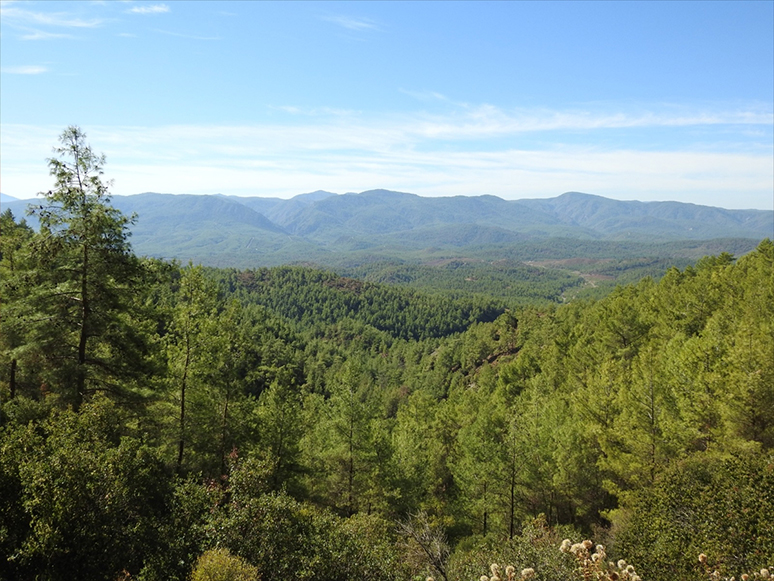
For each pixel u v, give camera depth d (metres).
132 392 16.44
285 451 20.05
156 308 17.88
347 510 22.86
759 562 9.39
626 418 21.62
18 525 9.06
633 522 13.81
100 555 9.39
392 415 72.19
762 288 31.45
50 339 15.10
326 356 107.19
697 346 22.11
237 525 11.12
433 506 26.23
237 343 19.14
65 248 14.28
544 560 10.78
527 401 31.34
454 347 103.56
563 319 71.12
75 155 14.08
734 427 17.14
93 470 9.67
